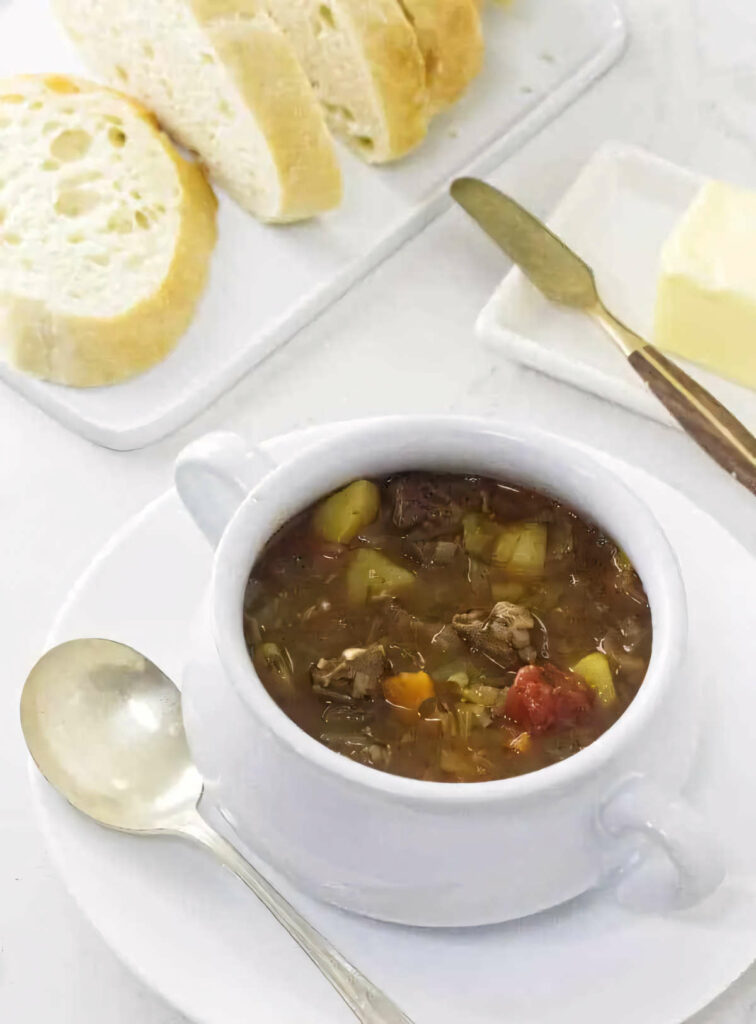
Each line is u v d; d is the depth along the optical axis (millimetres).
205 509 552
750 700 555
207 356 729
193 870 534
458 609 545
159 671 572
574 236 767
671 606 515
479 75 844
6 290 716
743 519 682
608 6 878
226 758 515
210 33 743
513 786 488
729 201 731
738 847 531
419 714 521
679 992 511
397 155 793
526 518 555
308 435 604
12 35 870
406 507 552
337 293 759
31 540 682
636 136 830
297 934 519
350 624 540
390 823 495
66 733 557
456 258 776
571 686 519
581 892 520
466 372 734
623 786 492
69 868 531
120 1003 571
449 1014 511
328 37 777
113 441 708
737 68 866
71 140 787
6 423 721
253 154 759
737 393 719
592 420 713
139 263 735
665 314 718
